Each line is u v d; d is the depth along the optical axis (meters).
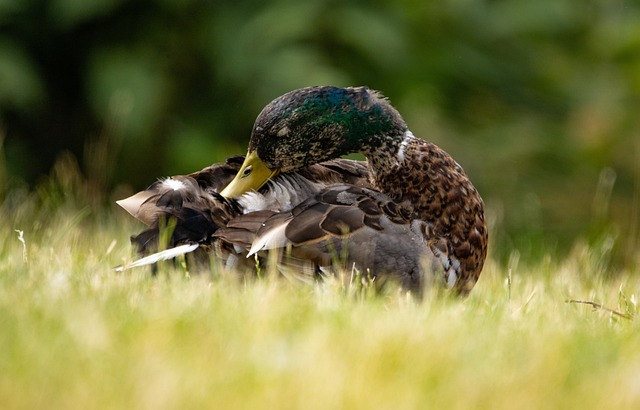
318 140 9.55
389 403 6.22
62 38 18.27
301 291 8.22
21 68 17.75
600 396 6.50
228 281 8.43
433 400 6.31
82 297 7.61
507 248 14.73
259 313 7.32
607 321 8.47
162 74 18.02
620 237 15.93
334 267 8.55
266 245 8.34
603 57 20.22
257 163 9.53
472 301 8.86
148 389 6.05
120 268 8.77
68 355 6.45
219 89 18.14
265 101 17.55
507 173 18.31
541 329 7.72
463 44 19.20
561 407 6.39
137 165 17.80
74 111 18.59
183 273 8.70
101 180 16.53
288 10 17.67
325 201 8.95
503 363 6.86
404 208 9.43
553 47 20.09
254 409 6.04
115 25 18.30
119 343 6.71
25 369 6.22
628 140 19.08
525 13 19.52
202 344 6.76
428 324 7.36
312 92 9.54
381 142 9.59
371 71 18.06
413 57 18.55
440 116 18.81
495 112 19.30
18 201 14.48
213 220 8.87
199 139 17.78
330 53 17.86
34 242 10.52
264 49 17.61
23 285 7.86
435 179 9.47
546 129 19.16
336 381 6.32
